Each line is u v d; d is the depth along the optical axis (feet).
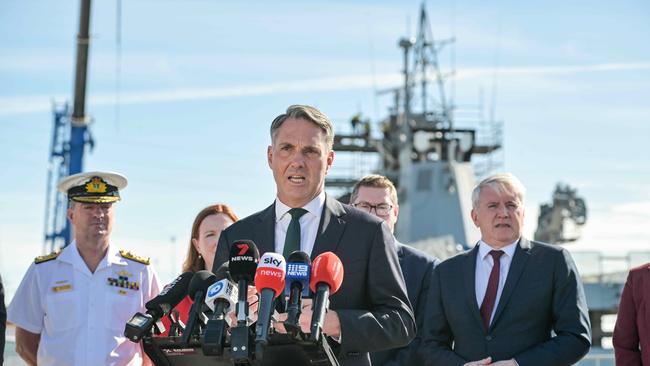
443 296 21.30
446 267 21.67
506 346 20.18
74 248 20.86
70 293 20.34
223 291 12.44
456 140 85.05
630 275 21.02
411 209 83.41
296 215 15.05
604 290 74.33
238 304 12.12
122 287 20.68
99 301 20.38
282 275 12.12
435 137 84.99
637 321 20.65
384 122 89.56
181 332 13.97
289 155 14.84
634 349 20.85
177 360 12.97
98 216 20.75
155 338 12.84
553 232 90.33
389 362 22.94
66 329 20.15
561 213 89.86
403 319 14.39
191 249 24.20
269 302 11.92
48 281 20.53
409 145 85.35
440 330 21.34
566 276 20.53
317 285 12.42
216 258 15.65
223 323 12.01
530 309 20.31
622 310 21.01
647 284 20.63
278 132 14.94
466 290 20.97
